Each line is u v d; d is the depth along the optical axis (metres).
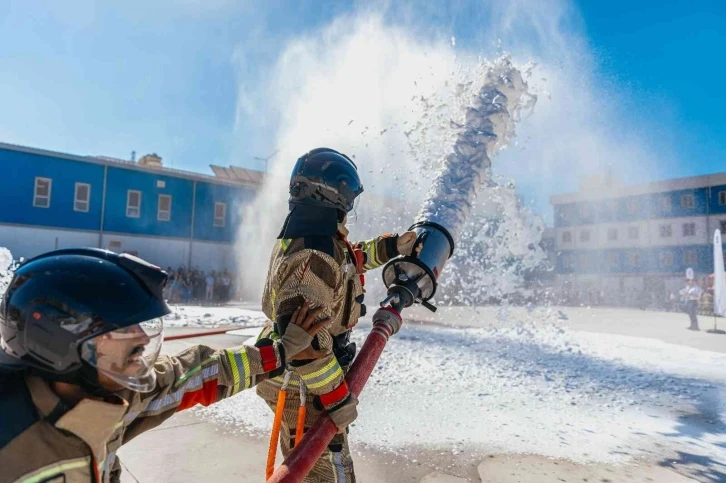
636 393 5.52
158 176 28.47
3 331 1.15
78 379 1.14
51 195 25.50
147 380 1.23
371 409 4.60
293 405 1.98
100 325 1.12
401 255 2.39
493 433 4.04
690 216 40.75
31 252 24.94
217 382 1.51
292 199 1.89
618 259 43.88
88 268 1.16
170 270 25.95
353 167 2.00
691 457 3.64
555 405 4.97
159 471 3.02
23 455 1.05
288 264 1.73
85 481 1.10
